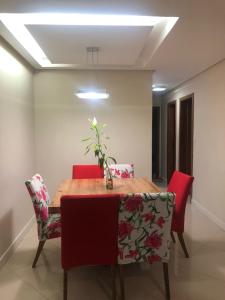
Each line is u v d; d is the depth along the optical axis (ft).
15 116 10.76
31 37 10.09
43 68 13.84
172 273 8.43
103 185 10.05
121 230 6.64
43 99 14.12
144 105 14.48
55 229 8.61
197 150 15.23
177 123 19.30
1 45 9.25
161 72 14.47
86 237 6.59
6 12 7.17
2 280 8.11
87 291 7.57
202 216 13.85
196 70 13.98
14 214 10.33
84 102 14.29
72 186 9.90
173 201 6.59
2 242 9.00
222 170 12.07
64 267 6.70
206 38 9.04
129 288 7.68
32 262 9.14
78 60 12.33
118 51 10.85
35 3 6.59
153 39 10.10
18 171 11.03
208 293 7.41
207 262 9.11
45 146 14.32
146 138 14.64
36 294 7.43
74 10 7.05
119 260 6.81
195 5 6.70
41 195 8.87
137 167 14.73
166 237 6.86
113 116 14.46
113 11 7.10
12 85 10.41
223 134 11.95
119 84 14.32
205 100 13.96
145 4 6.67
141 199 6.44
